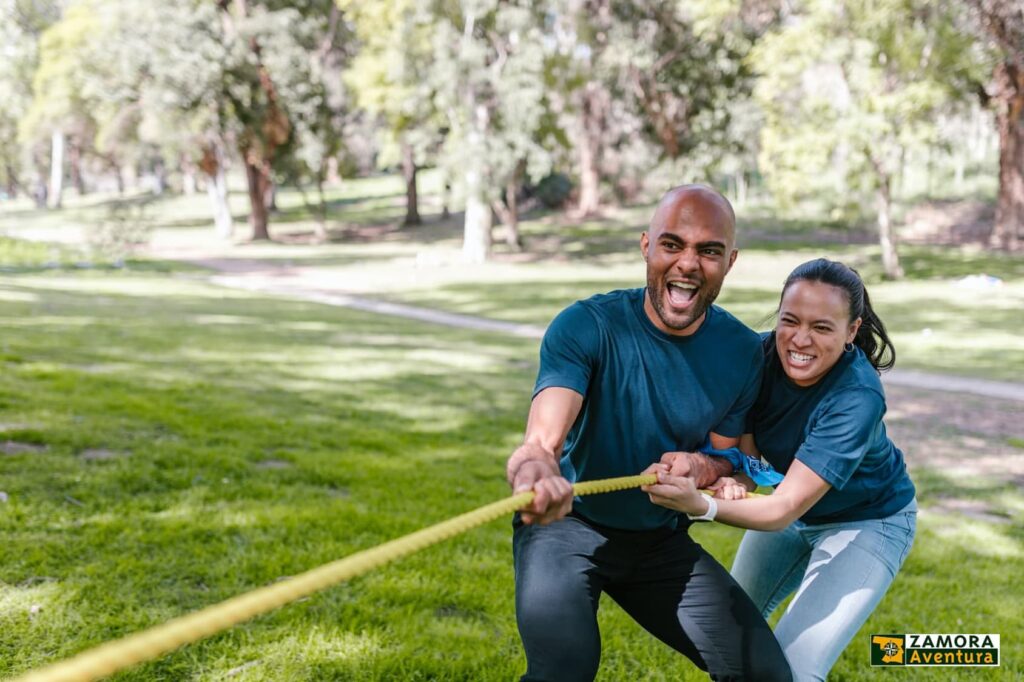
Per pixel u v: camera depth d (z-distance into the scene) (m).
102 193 81.06
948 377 13.65
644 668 3.80
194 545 4.61
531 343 16.97
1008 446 9.31
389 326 18.62
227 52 39.16
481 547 5.17
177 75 37.75
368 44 41.84
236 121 40.66
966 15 28.98
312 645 3.67
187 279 29.08
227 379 9.93
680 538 2.82
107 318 15.07
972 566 5.58
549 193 55.22
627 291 2.75
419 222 52.03
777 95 29.72
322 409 8.95
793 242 41.81
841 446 2.76
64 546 4.40
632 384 2.65
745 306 23.11
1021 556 5.85
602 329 2.64
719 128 38.97
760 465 2.93
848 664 4.05
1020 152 36.81
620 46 36.19
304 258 38.84
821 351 2.79
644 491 2.61
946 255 35.41
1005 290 27.23
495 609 4.24
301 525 5.10
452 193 35.19
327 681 3.42
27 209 66.44
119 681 3.26
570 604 2.51
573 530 2.73
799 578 3.36
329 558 4.61
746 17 34.78
